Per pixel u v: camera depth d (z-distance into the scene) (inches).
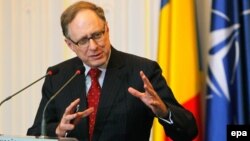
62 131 98.0
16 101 203.8
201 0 172.9
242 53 157.6
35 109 200.8
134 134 113.3
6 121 205.0
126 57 121.2
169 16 164.7
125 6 185.9
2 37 205.2
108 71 117.5
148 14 182.1
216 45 157.1
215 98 156.3
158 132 161.9
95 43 111.1
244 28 156.1
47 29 198.8
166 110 105.9
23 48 202.5
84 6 114.5
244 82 157.6
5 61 205.0
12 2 203.9
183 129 108.0
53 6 197.9
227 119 154.6
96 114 113.7
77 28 111.5
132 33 185.0
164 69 163.3
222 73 155.9
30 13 201.3
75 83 119.1
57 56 197.3
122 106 113.5
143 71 117.0
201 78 168.2
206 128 157.8
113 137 112.1
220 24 157.0
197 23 166.7
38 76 200.5
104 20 114.3
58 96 119.6
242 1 157.6
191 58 160.4
